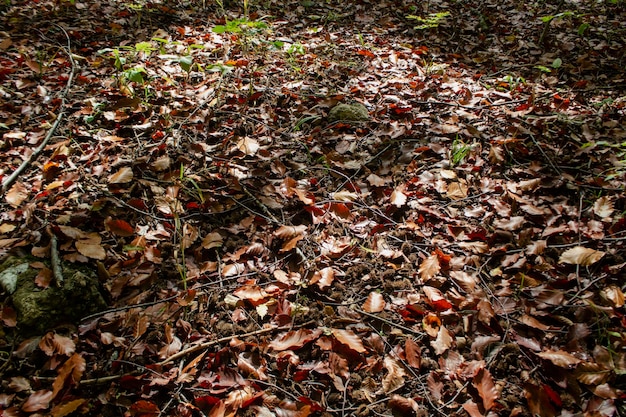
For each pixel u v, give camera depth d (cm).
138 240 248
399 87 410
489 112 374
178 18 521
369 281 239
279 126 353
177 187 283
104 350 202
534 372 196
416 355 202
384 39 525
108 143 317
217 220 272
